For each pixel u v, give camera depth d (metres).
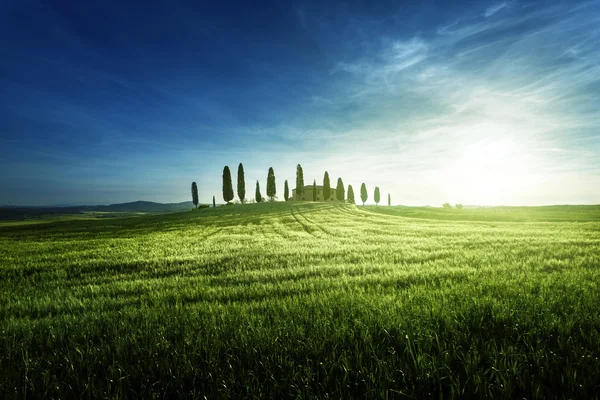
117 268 11.54
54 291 7.72
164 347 3.11
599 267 7.60
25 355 3.14
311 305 4.62
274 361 2.78
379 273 7.96
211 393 2.40
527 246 12.73
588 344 2.88
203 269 10.24
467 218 58.38
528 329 3.32
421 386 2.37
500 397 2.23
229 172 104.62
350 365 2.66
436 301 4.48
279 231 32.47
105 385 2.59
